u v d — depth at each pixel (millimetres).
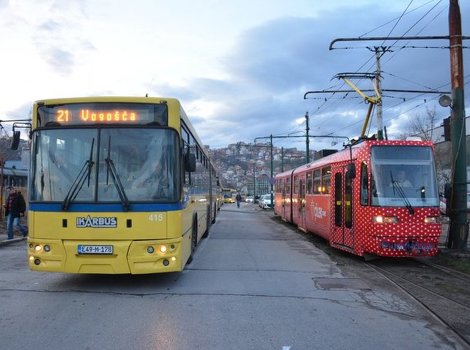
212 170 23047
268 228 23906
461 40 13852
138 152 8336
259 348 5480
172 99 8570
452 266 11617
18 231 18609
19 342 5570
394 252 11484
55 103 8453
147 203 8164
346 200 13352
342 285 9273
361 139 13453
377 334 6133
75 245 8031
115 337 5785
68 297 7852
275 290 8641
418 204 11688
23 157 17422
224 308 7266
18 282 9070
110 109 8422
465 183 13609
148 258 8094
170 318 6656
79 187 8172
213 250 14320
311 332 6141
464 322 6762
